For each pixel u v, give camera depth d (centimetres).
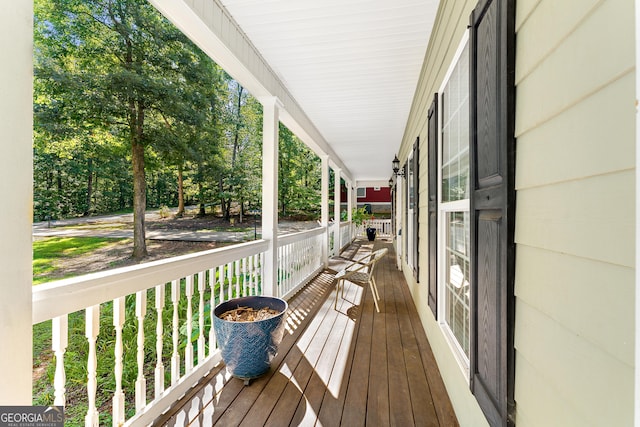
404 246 571
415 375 218
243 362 202
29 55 98
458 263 194
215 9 211
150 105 788
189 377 200
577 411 68
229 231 1148
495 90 110
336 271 628
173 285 187
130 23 786
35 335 307
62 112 678
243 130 1297
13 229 95
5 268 93
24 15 97
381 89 376
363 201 2209
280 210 1725
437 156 239
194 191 1100
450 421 170
